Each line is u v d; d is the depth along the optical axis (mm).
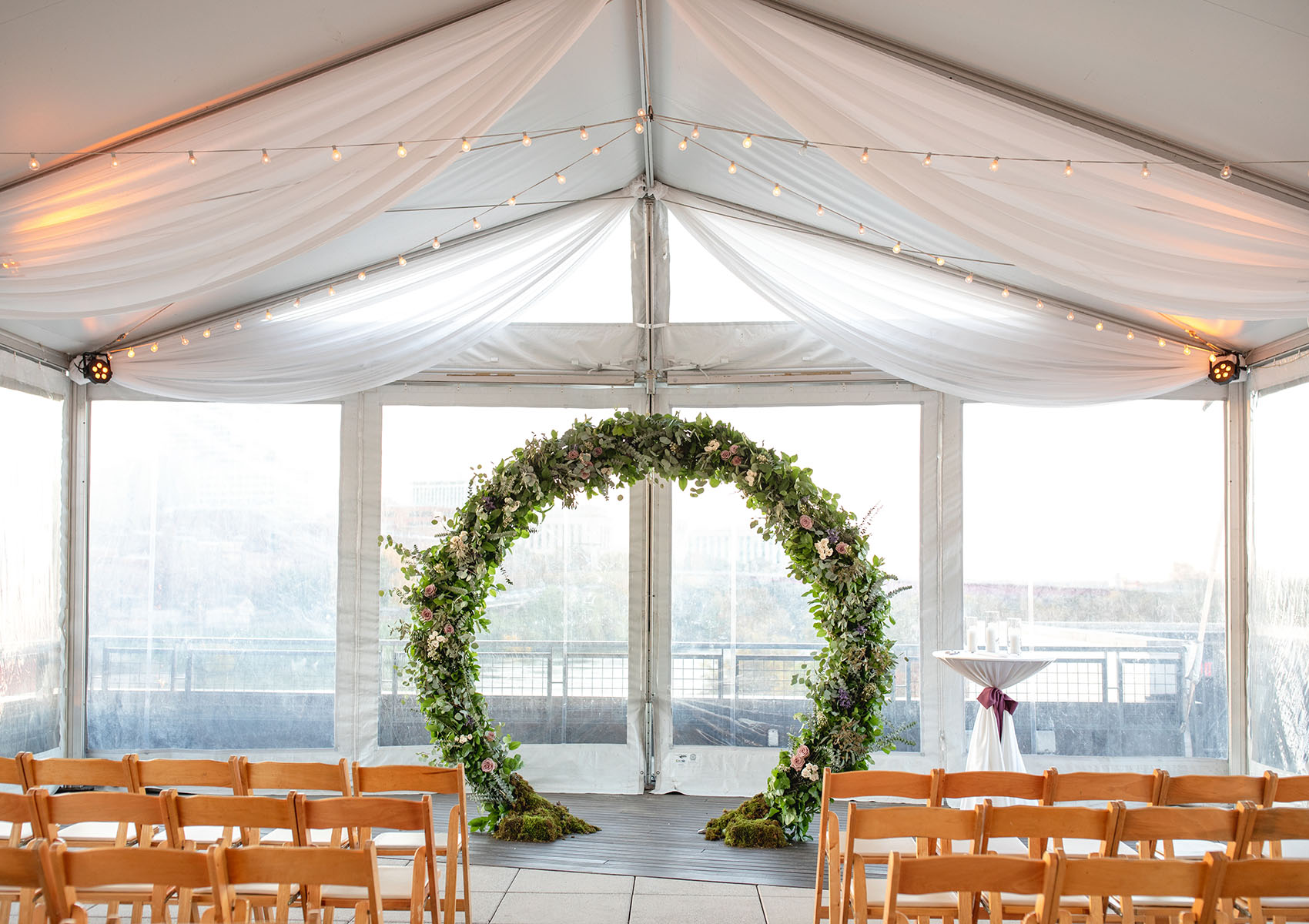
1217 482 7180
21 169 4145
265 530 7539
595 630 7477
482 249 6320
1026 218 4305
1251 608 6895
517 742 7289
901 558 7391
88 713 7398
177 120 3998
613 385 7543
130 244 4480
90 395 7469
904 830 3404
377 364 6859
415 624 6359
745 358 7473
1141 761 7125
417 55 3859
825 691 6039
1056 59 3705
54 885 2664
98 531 7461
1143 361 6590
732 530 7492
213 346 6777
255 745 7453
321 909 3549
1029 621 7273
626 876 5371
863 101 4004
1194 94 3715
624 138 5801
